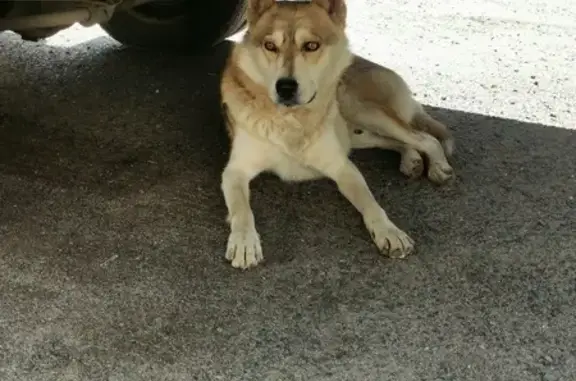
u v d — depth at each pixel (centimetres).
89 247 236
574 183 254
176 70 303
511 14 348
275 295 226
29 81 294
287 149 248
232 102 248
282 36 240
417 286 228
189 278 229
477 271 231
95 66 304
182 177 257
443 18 344
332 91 249
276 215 246
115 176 257
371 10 350
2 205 246
